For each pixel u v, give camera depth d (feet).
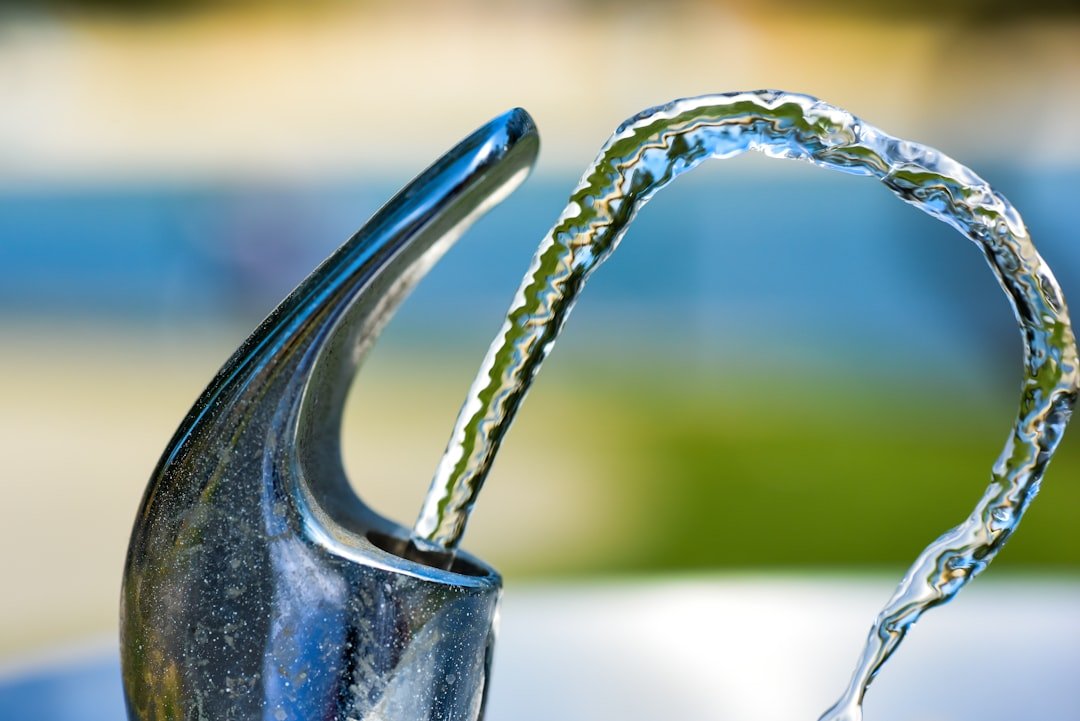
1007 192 23.03
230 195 31.76
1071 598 2.43
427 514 1.54
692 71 37.93
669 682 2.30
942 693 2.29
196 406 1.35
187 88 37.86
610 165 1.46
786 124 1.46
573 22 38.06
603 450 14.48
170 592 1.35
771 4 37.73
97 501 11.84
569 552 10.52
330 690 1.34
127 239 30.63
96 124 37.22
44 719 2.12
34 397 17.93
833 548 11.00
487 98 37.60
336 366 1.49
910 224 22.50
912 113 25.66
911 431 16.20
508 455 14.14
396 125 36.94
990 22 23.90
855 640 2.39
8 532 10.84
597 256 1.47
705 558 10.62
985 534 1.57
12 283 29.19
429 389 18.31
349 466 12.96
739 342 22.17
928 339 21.77
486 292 24.97
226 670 1.34
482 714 1.47
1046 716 2.26
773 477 13.53
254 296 30.14
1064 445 14.10
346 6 38.60
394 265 1.37
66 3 38.37
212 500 1.34
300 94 38.34
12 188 31.68
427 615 1.36
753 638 2.42
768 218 25.07
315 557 1.34
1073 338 1.48
